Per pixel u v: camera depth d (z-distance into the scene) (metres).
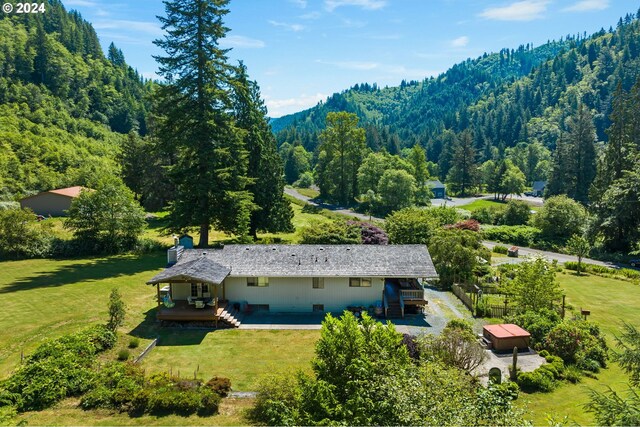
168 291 27.62
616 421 10.64
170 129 38.84
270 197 48.28
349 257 29.30
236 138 40.38
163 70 37.78
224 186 39.91
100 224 40.59
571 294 35.31
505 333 23.17
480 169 130.50
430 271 27.97
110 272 34.44
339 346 14.91
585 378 20.38
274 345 23.08
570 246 44.78
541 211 59.03
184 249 30.67
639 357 13.27
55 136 103.19
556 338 22.33
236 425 14.99
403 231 43.41
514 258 48.75
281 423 14.05
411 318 27.77
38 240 39.31
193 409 15.98
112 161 100.69
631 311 31.09
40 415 15.20
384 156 95.50
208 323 25.72
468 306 30.08
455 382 12.29
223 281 28.39
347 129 89.19
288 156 141.12
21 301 26.89
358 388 13.14
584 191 81.06
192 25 37.12
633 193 47.50
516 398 17.94
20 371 16.97
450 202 108.69
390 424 11.14
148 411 15.80
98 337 20.83
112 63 181.38
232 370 20.05
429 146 171.75
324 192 99.56
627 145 57.91
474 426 10.17
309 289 28.50
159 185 62.25
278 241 47.00
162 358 21.22
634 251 48.75
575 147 82.44
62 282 31.28
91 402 15.91
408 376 12.47
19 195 68.00
